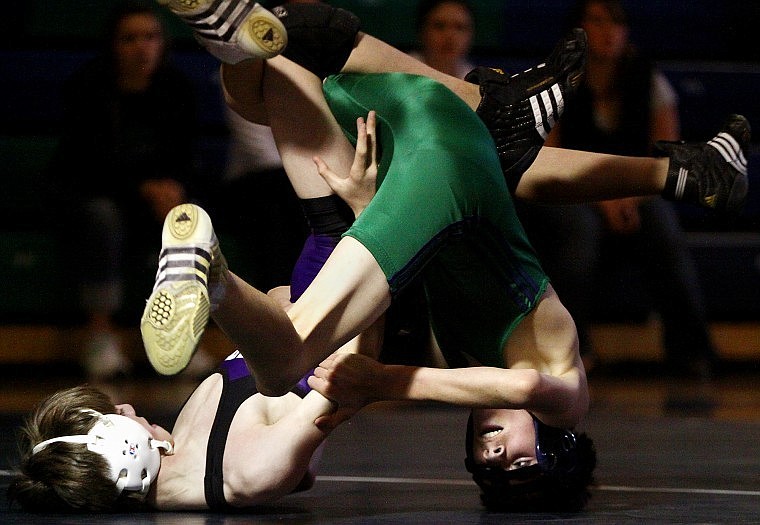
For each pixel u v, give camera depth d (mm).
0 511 5020
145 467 5008
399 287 4641
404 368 4949
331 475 6586
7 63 14578
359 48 5672
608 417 9953
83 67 12219
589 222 11836
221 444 5078
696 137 15453
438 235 4746
